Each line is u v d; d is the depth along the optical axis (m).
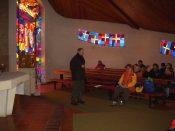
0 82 5.16
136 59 16.23
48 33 15.10
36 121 5.55
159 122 7.73
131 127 7.21
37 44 14.75
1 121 5.55
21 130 4.90
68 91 12.69
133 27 15.55
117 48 16.23
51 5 15.08
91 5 13.39
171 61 15.69
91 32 16.06
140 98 10.98
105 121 7.76
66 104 9.95
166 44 15.75
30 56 14.15
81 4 13.38
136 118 8.13
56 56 15.39
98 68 14.10
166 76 11.02
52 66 15.28
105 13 14.23
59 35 15.46
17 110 6.60
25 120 5.62
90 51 16.03
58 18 15.45
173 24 12.27
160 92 9.95
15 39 12.43
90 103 10.20
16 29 12.66
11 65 12.30
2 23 12.15
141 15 12.70
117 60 16.23
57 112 6.44
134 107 9.61
